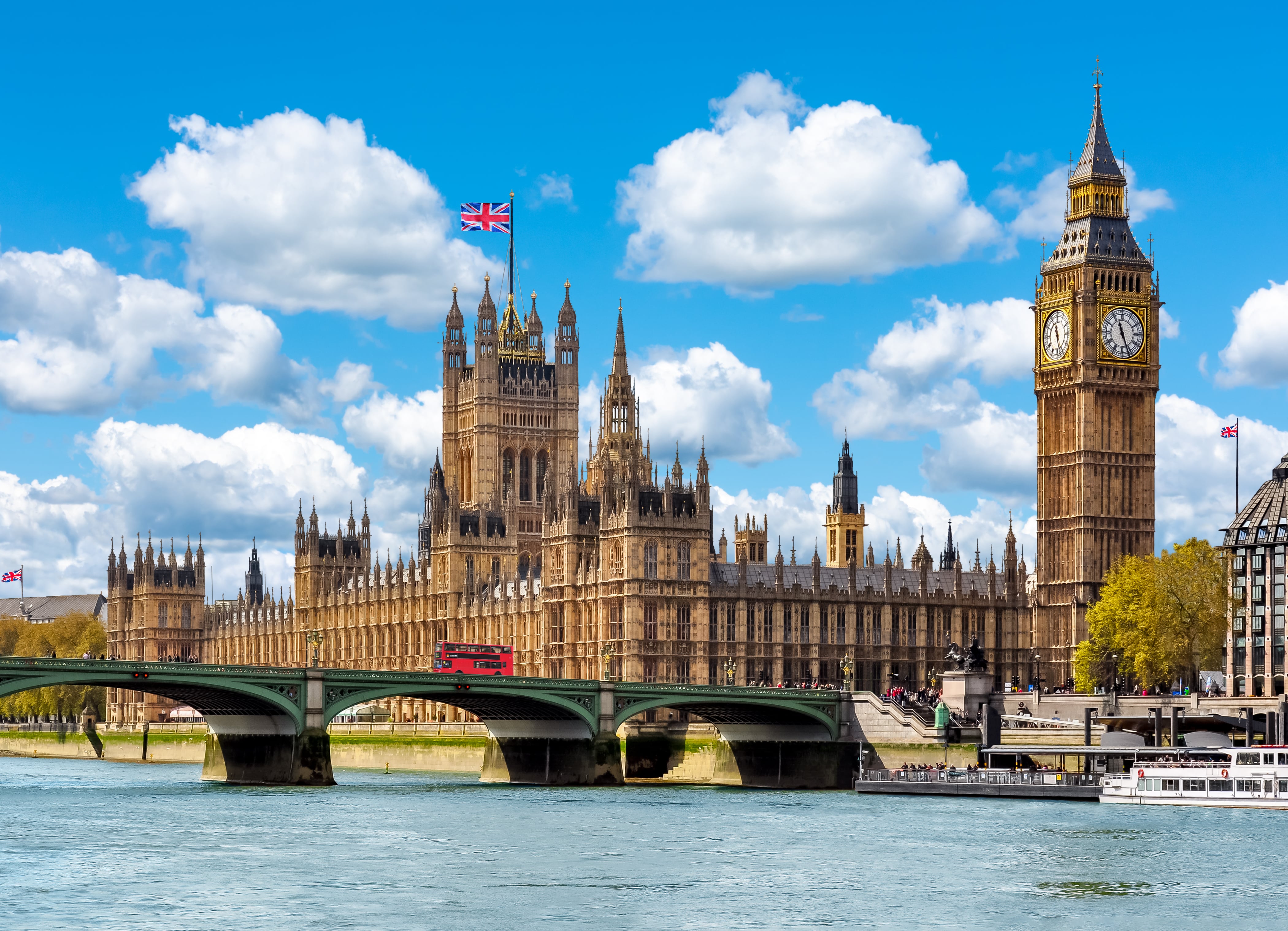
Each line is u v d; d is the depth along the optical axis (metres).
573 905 123.94
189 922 115.62
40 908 119.88
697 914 121.12
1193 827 168.00
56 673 195.38
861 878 136.38
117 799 199.88
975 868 141.12
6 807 187.38
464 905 123.25
